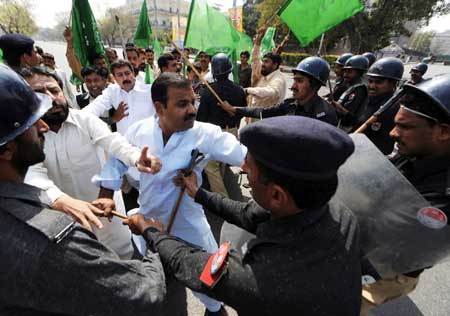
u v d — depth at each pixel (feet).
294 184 2.55
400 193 3.76
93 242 2.73
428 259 3.92
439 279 8.44
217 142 5.24
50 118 5.12
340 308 2.47
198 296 6.07
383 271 4.33
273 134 2.55
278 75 14.71
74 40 12.03
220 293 2.78
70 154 5.60
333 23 10.93
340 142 2.55
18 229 2.39
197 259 3.14
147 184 5.34
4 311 2.61
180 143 5.16
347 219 3.13
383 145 8.75
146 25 17.38
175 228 5.74
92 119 5.80
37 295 2.47
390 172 3.84
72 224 2.58
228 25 13.42
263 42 23.16
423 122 3.88
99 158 6.20
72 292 2.54
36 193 2.71
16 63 9.16
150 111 11.01
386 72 9.06
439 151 3.93
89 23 12.13
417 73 20.86
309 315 2.44
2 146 2.49
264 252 2.72
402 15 59.36
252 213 4.19
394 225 3.87
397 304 7.54
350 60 13.10
